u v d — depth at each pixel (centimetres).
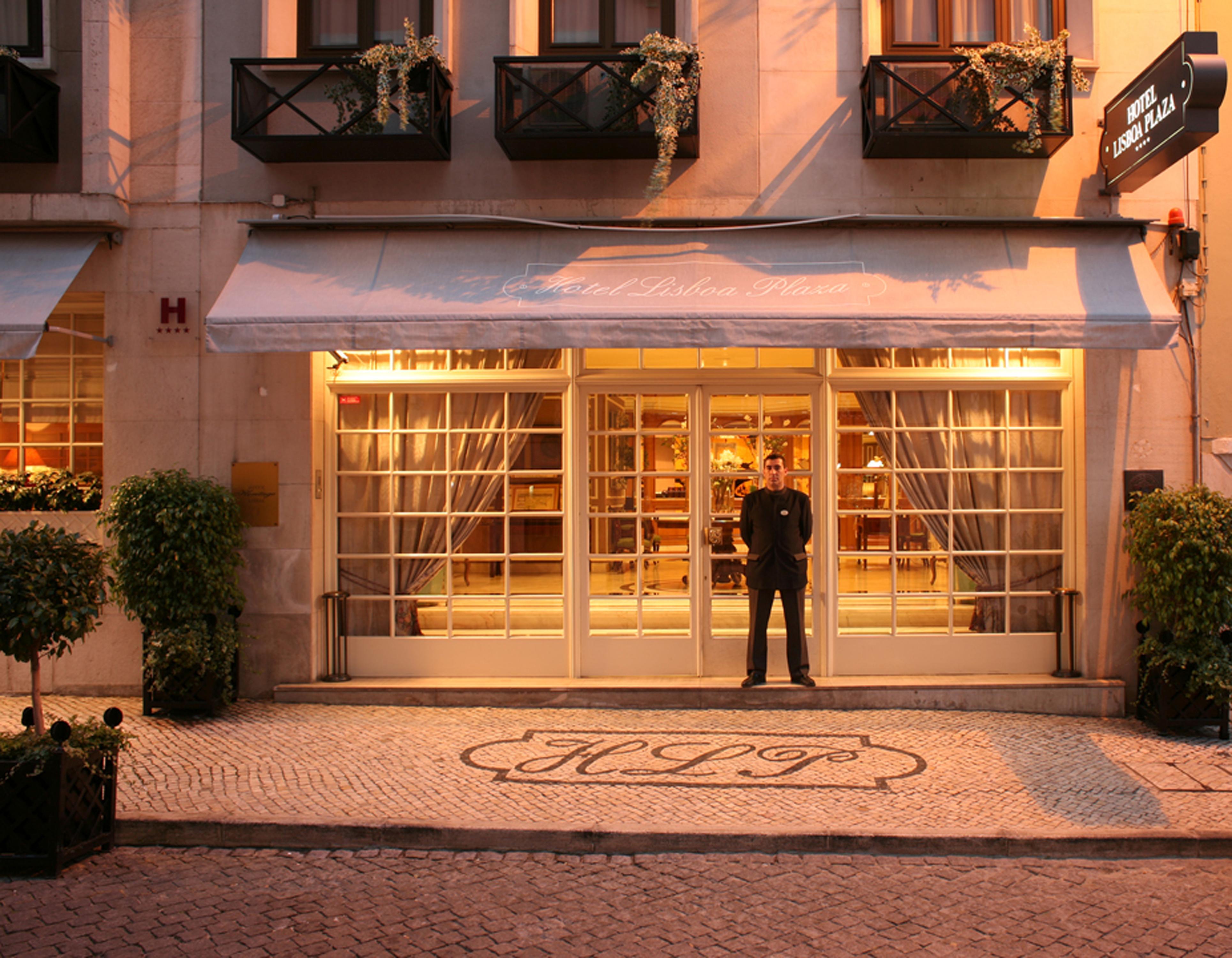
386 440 754
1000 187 729
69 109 748
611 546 743
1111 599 712
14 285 686
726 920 377
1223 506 646
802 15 738
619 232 722
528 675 739
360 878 422
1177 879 423
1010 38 756
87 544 486
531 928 368
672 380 738
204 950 346
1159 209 723
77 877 421
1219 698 613
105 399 732
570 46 772
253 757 572
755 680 701
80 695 727
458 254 711
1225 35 725
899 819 473
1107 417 716
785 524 691
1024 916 382
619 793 511
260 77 740
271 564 721
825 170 732
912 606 737
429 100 696
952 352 740
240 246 736
